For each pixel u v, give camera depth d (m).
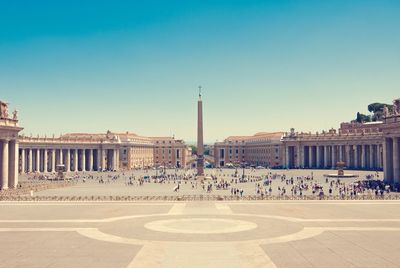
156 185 103.25
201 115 128.12
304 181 111.56
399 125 85.31
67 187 95.50
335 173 146.75
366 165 168.88
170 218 46.56
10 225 42.12
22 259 29.38
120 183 111.00
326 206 56.59
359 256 29.98
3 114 84.69
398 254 30.50
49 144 173.75
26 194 75.06
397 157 89.12
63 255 30.42
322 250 31.73
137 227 41.09
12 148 88.88
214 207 55.94
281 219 45.69
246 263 28.14
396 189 77.56
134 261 28.70
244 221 44.50
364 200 63.44
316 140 189.25
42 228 40.56
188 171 181.00
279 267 27.23
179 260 28.91
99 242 34.56
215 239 35.69
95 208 55.00
